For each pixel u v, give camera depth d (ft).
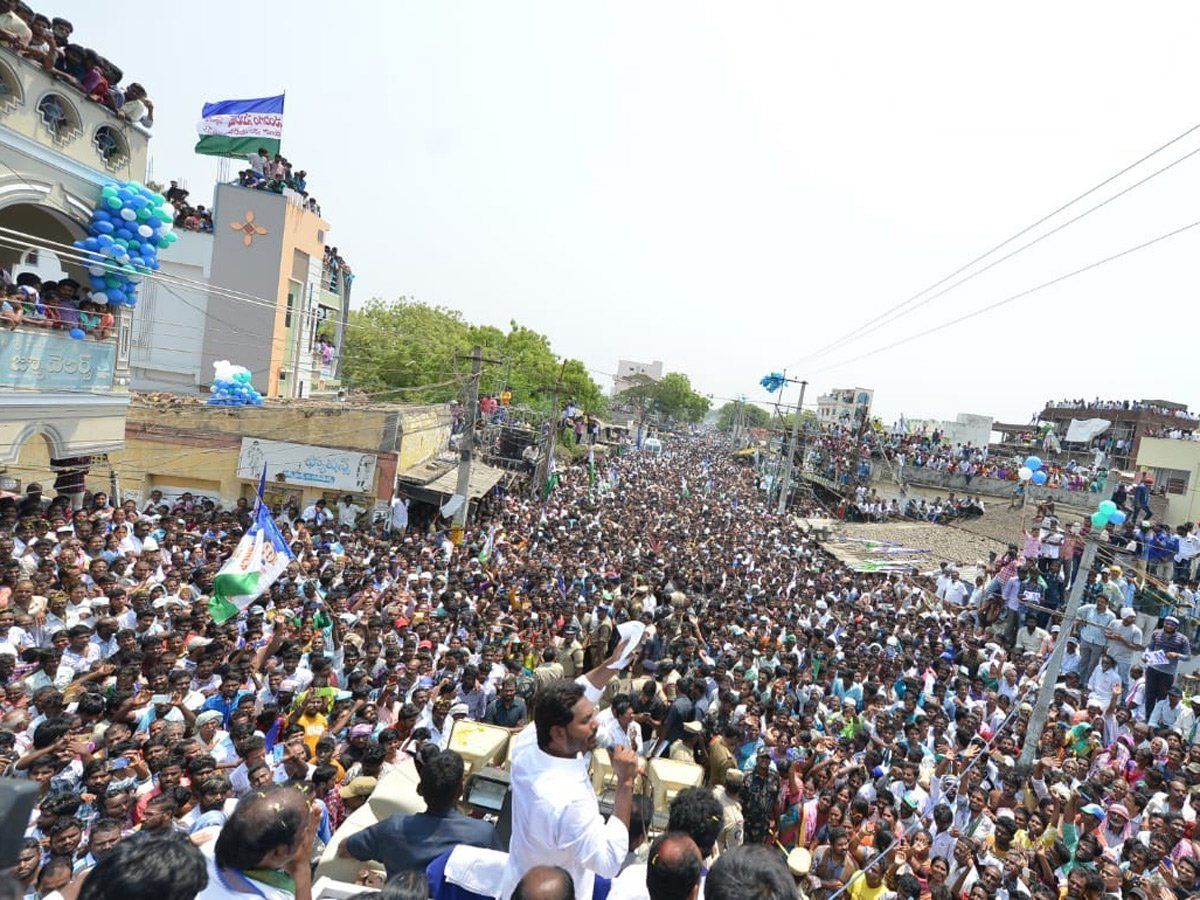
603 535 90.17
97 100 48.21
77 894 8.55
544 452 121.80
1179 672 52.08
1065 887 24.93
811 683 43.47
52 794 20.75
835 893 24.53
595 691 12.01
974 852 25.14
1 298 43.09
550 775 10.67
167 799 19.84
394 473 79.61
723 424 575.79
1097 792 29.73
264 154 95.61
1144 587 61.21
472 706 32.89
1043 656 56.08
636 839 14.21
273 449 78.84
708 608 56.44
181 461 78.74
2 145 41.39
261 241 93.61
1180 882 24.71
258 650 32.58
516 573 60.29
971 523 112.88
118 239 50.03
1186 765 32.65
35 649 27.89
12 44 41.04
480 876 12.01
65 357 49.19
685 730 28.81
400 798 15.98
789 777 28.81
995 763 33.83
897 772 29.89
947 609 74.02
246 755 22.99
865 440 140.05
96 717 24.36
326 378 120.67
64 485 54.34
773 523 121.29
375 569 52.19
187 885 8.48
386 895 9.93
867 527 114.62
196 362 94.12
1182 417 130.21
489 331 195.93
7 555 36.52
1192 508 81.56
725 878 8.74
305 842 10.66
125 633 30.81
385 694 29.84
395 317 163.32
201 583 41.60
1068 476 117.60
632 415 390.63
